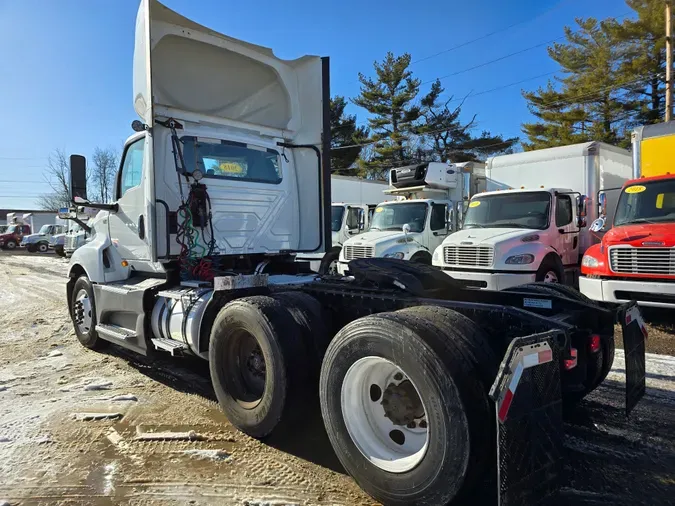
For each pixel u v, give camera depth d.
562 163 10.52
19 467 3.40
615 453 3.42
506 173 11.41
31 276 17.69
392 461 2.83
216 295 4.33
